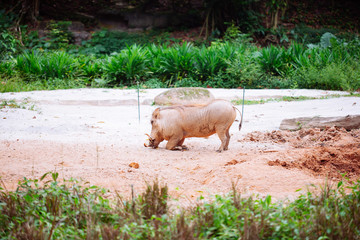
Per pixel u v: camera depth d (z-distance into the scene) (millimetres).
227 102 10969
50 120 14398
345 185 8102
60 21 40000
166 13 42688
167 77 26703
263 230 5336
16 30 37656
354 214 5863
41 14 41250
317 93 21672
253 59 27906
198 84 25484
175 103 18484
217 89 23484
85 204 6137
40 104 17828
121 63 25844
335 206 6004
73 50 37000
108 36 40250
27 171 8641
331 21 45062
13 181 7980
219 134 10891
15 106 16344
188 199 6867
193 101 18625
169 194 7422
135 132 13266
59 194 6480
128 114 16516
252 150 10922
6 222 5621
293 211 5840
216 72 26531
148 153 10656
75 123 14109
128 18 42219
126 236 5125
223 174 8469
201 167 9234
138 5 42438
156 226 5363
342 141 11055
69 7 41719
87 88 23906
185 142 12336
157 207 6137
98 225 5520
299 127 13125
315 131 12203
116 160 9812
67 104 18672
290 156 9508
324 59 26750
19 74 25062
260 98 20641
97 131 13125
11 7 40625
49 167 9008
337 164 9312
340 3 47312
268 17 43719
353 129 12359
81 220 5887
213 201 6379
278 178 8188
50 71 25484
